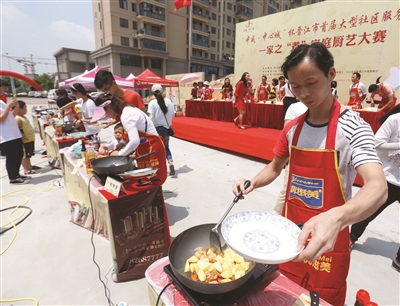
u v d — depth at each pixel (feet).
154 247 6.24
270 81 25.38
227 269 2.84
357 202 2.13
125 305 5.22
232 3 115.55
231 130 17.22
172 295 2.81
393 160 6.08
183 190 11.23
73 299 5.43
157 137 7.16
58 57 130.52
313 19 21.16
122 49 85.56
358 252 6.88
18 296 5.51
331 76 2.63
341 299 3.41
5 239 7.64
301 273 3.52
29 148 13.65
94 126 11.87
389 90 13.10
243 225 2.73
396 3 16.76
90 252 6.97
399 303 5.24
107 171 5.95
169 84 36.55
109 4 81.15
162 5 90.79
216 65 116.88
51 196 10.76
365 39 18.51
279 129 17.24
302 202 3.24
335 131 2.80
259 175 3.74
